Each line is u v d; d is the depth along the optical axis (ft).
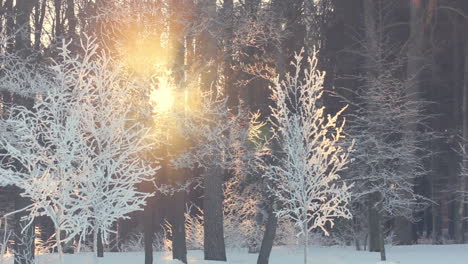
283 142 43.73
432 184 91.25
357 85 78.38
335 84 81.87
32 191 23.89
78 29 45.73
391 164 58.49
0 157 40.78
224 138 45.27
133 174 25.99
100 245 52.37
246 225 68.49
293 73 74.08
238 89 71.61
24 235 39.19
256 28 48.91
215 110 42.65
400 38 84.43
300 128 34.17
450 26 90.58
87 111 26.58
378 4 81.66
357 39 76.54
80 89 26.61
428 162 91.35
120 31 38.68
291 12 67.92
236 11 51.21
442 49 87.35
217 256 53.42
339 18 85.30
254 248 68.03
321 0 85.81
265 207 69.72
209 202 53.93
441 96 91.76
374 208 58.18
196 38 47.88
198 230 69.62
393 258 55.42
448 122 91.91
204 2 43.57
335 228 76.54
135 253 58.49
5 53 40.70
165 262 49.14
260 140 55.16
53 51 44.09
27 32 43.47
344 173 60.23
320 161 33.24
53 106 25.32
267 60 61.67
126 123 36.35
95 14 40.70
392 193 54.85
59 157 24.58
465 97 84.74
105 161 25.59
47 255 47.75
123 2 38.70
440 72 89.51
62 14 52.70
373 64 64.64
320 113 34.32
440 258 54.75
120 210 25.25
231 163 47.34
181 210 50.88
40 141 30.76
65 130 24.59
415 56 72.18
